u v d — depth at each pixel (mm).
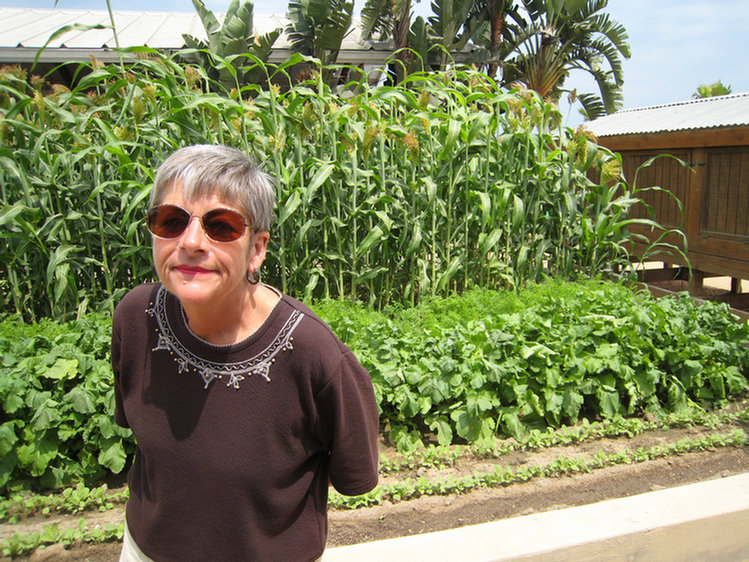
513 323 3904
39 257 4348
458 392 3520
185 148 1422
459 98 5016
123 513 2969
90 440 3141
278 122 4617
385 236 4660
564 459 3332
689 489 2938
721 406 4086
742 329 4215
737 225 5938
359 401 1501
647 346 3975
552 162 5539
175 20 14227
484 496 3129
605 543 2598
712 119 6348
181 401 1419
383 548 2541
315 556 1540
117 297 4355
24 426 3088
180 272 1355
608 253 5812
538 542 2561
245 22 10906
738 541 2803
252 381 1402
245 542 1419
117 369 1610
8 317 4207
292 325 1430
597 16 14375
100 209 4293
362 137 4699
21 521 2896
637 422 3746
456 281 5340
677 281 8469
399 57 12492
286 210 4238
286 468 1428
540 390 3740
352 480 1546
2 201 4305
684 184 6656
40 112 4172
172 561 1459
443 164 5133
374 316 4305
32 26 12445
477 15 14633
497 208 5199
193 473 1401
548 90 14945
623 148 7500
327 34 11078
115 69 4344
